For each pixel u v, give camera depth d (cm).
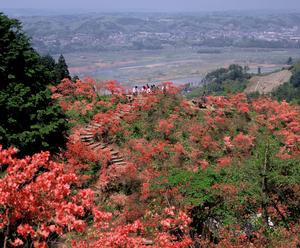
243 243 1606
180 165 2475
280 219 1853
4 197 863
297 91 16450
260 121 3419
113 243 1138
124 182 2111
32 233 877
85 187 2052
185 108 3441
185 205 1717
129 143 2692
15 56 2083
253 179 1902
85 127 2848
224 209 1769
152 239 1523
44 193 936
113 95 3491
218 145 2842
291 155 2459
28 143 1991
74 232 1360
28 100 2070
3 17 2148
